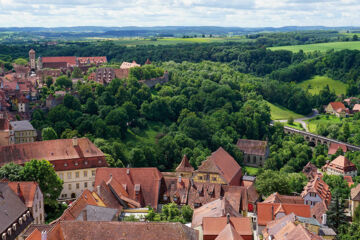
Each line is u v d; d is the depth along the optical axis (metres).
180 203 157.62
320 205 152.88
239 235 102.88
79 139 182.75
